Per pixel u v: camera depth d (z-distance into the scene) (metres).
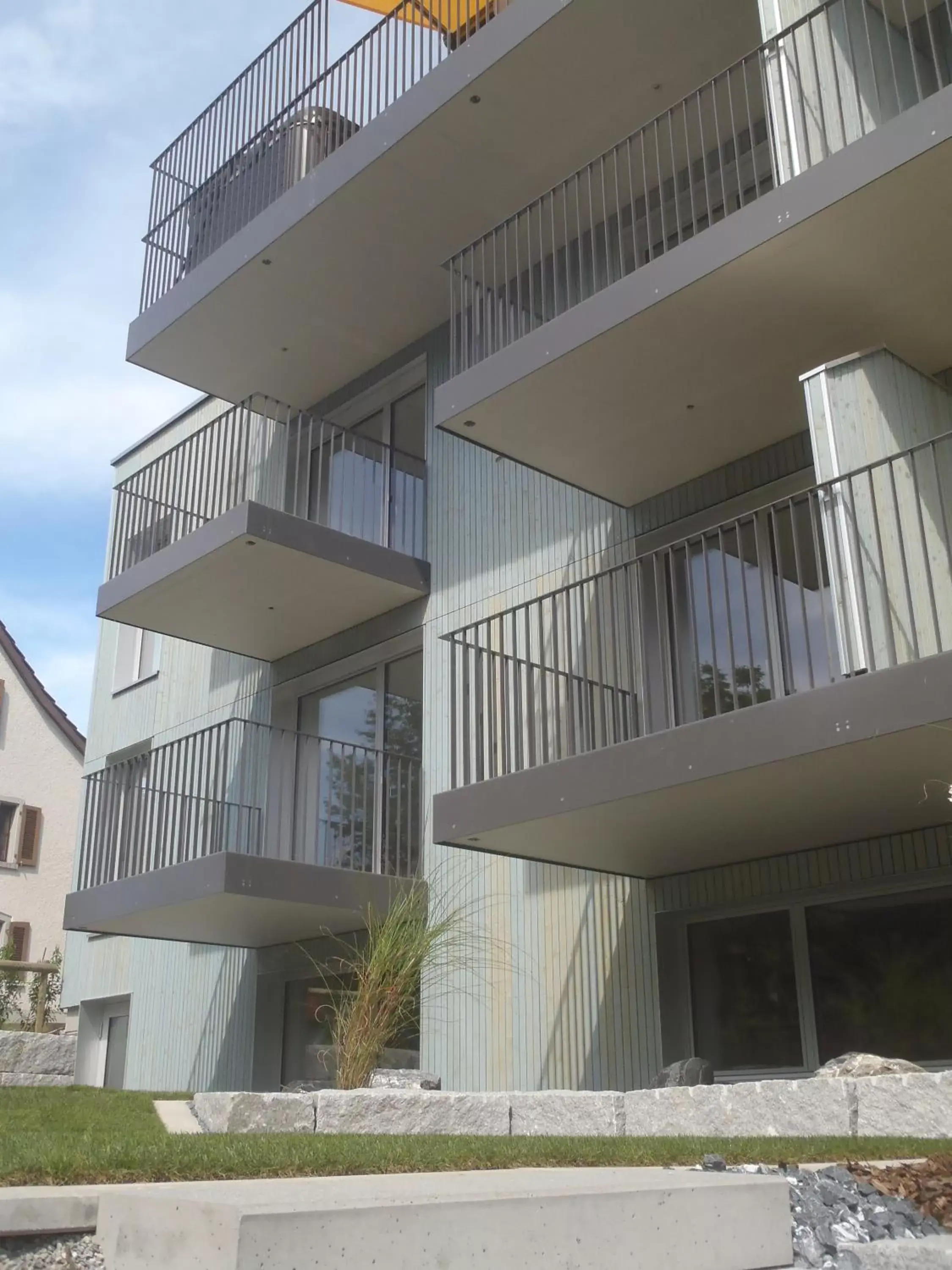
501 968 9.28
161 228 12.52
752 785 6.66
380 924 9.34
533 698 8.02
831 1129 5.30
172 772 13.25
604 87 8.99
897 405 6.93
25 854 23.55
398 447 11.73
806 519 8.28
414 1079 8.48
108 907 10.28
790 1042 7.70
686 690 8.64
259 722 12.12
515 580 10.10
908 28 7.36
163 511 13.74
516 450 8.86
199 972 12.32
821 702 6.15
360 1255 2.59
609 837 7.72
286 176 11.23
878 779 6.52
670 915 8.48
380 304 11.18
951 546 6.86
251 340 11.76
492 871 9.58
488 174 9.74
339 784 11.30
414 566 10.84
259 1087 11.00
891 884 7.45
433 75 9.31
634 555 9.27
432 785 10.18
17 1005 14.62
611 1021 8.51
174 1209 2.76
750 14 8.35
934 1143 4.69
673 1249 3.01
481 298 10.64
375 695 11.23
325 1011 10.74
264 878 9.30
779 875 7.98
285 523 10.20
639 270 7.58
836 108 7.32
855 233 6.79
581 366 7.97
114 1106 7.60
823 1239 3.34
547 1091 7.27
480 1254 2.73
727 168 9.24
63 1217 3.00
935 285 7.13
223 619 11.55
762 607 7.28
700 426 8.50
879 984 7.39
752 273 7.11
